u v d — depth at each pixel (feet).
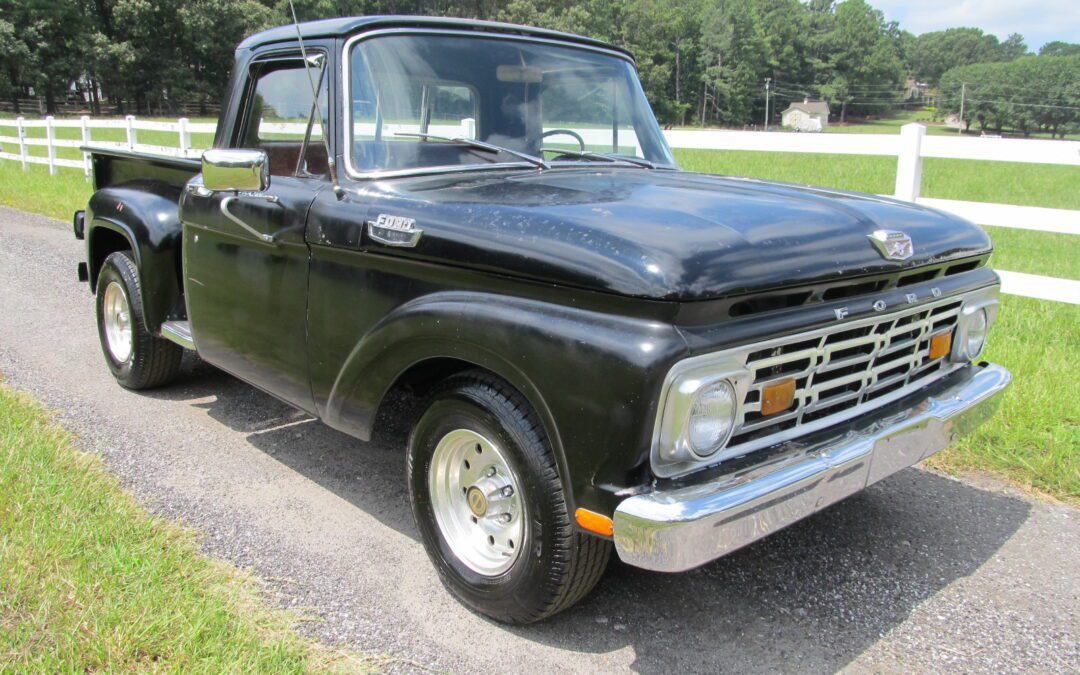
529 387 8.02
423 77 11.21
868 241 8.86
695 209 8.68
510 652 8.86
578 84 12.81
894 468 9.23
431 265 9.03
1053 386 15.30
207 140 61.26
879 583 10.31
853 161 71.87
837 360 8.68
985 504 12.42
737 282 7.45
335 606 9.57
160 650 8.33
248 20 260.62
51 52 239.30
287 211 10.81
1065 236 34.45
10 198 45.44
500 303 8.36
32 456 12.56
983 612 9.71
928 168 67.31
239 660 8.21
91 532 10.45
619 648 8.96
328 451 14.07
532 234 8.18
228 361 12.82
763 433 8.25
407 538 11.23
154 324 15.15
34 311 22.66
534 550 8.43
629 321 7.41
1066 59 455.63
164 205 15.08
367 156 10.53
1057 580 10.41
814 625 9.45
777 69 509.76
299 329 10.99
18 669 7.95
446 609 9.62
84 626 8.58
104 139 87.51
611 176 11.05
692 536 7.15
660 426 7.33
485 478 9.25
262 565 10.39
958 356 10.72
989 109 460.14
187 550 10.49
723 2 464.24
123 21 248.52
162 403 16.14
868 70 530.68
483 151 11.32
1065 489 12.80
